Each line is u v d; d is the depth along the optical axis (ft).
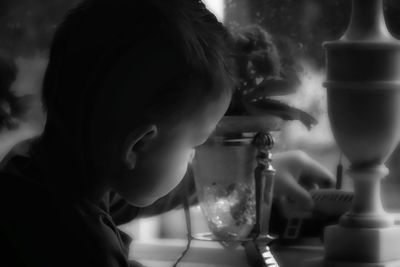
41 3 6.20
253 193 5.14
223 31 4.27
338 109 4.82
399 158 5.42
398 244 4.88
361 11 4.87
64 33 4.14
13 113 6.26
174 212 6.00
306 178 5.49
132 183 4.14
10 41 6.27
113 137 4.08
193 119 4.10
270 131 5.09
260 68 5.19
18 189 4.09
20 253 4.02
